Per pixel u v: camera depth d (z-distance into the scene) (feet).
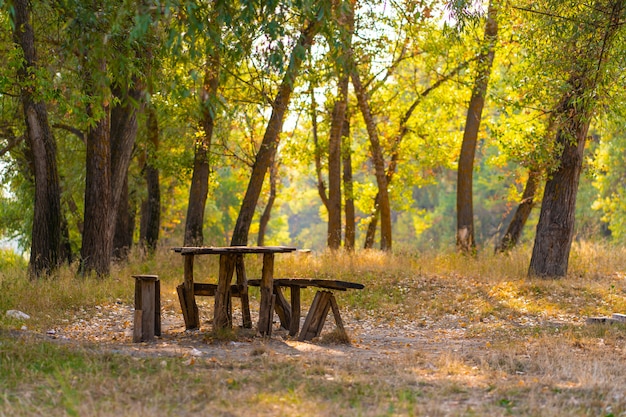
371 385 24.36
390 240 92.99
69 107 42.70
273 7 28.02
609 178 138.00
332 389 23.57
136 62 37.47
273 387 23.57
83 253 58.85
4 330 34.76
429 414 20.65
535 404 21.79
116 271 61.31
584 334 38.73
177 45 27.53
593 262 67.62
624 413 20.90
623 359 31.12
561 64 47.55
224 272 36.58
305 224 329.72
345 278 61.31
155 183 90.74
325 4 30.14
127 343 34.83
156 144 84.79
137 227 136.36
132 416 19.25
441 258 70.33
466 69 84.48
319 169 102.42
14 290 48.98
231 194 178.60
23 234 104.47
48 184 59.36
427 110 99.09
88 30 32.27
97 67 33.32
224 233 194.70
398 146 101.09
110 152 60.44
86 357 27.43
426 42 81.00
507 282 59.72
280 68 28.66
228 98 70.38
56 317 42.80
